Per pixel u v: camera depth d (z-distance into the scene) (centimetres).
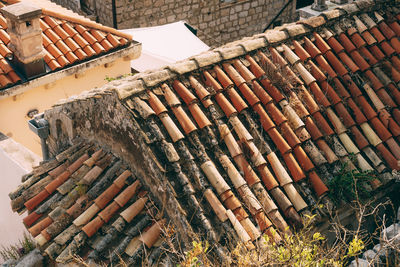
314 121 602
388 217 617
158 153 523
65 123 670
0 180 859
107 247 528
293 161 559
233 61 623
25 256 609
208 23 1897
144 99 549
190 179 518
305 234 515
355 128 608
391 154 595
